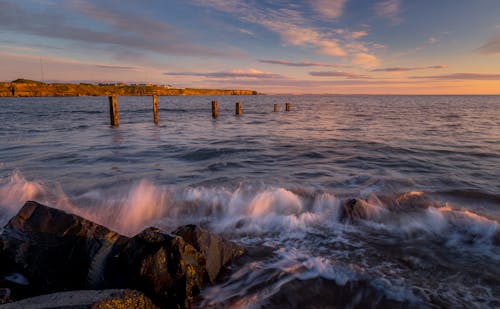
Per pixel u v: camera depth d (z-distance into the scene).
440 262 4.46
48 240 4.13
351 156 12.15
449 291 3.75
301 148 13.91
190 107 60.97
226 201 6.79
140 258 3.61
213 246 4.23
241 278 4.06
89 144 14.76
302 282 3.96
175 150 13.24
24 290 3.73
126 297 3.12
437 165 10.66
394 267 4.32
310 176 9.08
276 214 6.24
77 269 3.86
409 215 6.14
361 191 7.54
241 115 37.97
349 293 3.73
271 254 4.72
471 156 12.20
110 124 24.89
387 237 5.31
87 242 4.04
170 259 3.60
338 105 74.88
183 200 6.81
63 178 8.61
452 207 6.57
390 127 23.42
